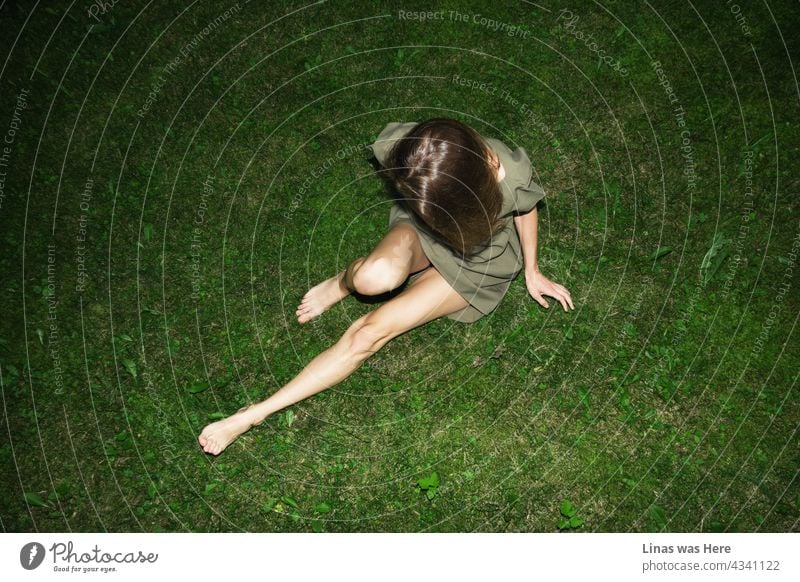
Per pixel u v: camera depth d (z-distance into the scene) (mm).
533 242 2676
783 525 2693
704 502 2727
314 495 2750
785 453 2762
